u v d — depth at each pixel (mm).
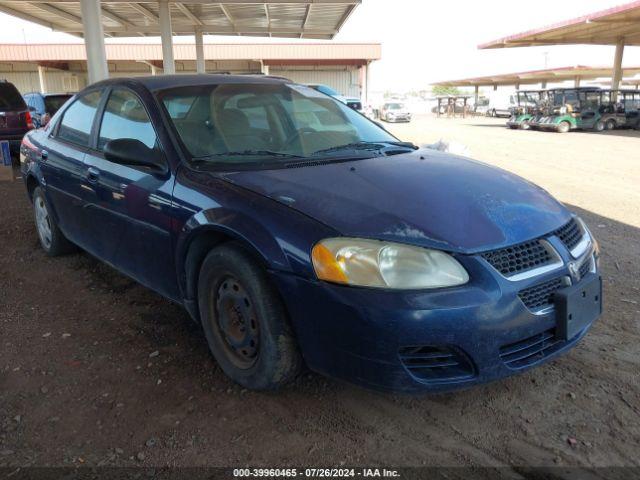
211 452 2338
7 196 7656
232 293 2674
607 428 2475
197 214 2738
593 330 3428
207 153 3080
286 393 2770
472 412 2609
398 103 37312
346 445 2379
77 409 2645
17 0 13375
